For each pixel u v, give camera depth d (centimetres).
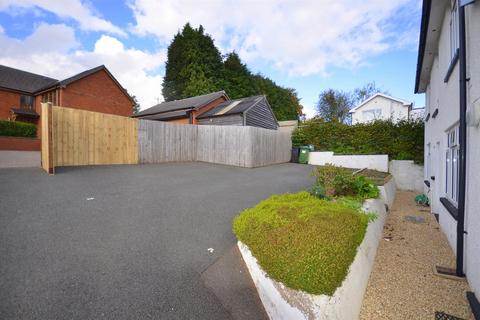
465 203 325
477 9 288
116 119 1018
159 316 219
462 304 272
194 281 272
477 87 288
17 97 2134
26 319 204
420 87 912
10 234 349
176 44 3672
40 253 305
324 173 574
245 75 3778
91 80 2061
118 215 449
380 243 435
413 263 363
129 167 983
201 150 1390
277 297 225
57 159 845
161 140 1203
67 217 423
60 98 1884
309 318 197
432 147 691
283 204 378
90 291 243
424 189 908
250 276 289
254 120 1867
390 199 736
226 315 229
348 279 246
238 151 1260
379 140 1274
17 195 523
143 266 293
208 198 596
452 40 456
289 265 227
